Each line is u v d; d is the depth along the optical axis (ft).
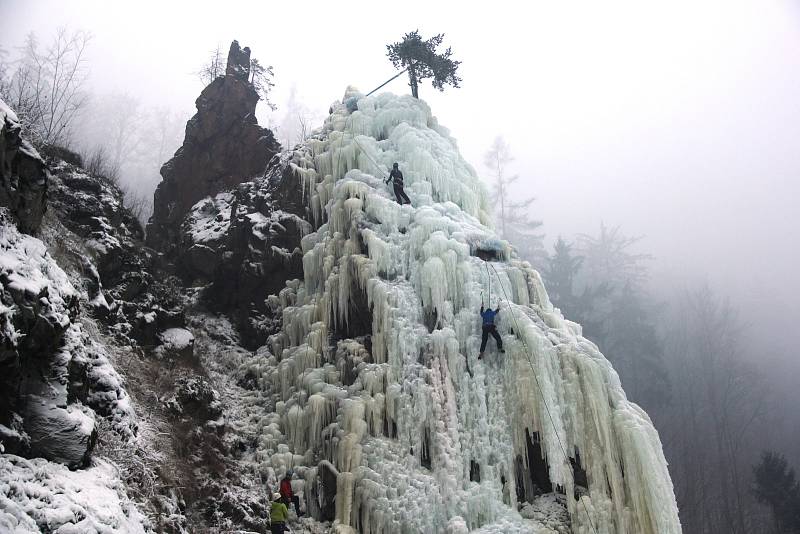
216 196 72.28
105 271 47.06
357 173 59.67
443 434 42.70
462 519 39.22
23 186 34.17
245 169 73.97
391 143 64.28
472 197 61.67
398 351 46.60
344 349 49.21
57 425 26.78
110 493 26.86
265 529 38.42
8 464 23.31
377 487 40.24
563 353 44.96
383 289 48.96
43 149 51.88
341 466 41.83
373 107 67.82
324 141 65.36
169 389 42.93
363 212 55.36
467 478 41.57
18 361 25.52
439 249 50.67
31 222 34.42
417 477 41.06
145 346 46.14
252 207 65.00
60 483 24.54
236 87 76.79
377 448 42.24
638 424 42.04
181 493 35.86
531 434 42.73
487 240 53.83
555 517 40.93
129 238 56.03
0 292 25.30
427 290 49.21
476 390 44.68
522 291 50.55
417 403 44.01
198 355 51.65
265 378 51.39
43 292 27.78
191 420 42.01
